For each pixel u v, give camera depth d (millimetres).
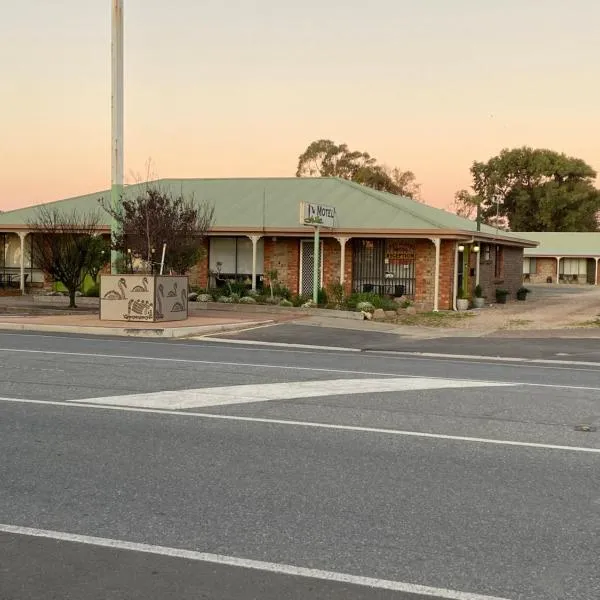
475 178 82500
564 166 77000
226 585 3889
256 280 28484
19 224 29109
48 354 12523
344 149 62125
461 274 28250
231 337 16938
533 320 23109
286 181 31609
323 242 27891
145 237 22328
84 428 7211
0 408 8055
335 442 6762
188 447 6566
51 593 3793
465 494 5348
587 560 4227
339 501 5184
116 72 21641
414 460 6211
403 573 4039
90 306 24766
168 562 4168
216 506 5074
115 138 21984
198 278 28922
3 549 4340
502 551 4340
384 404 8500
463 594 3801
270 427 7305
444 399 8867
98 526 4703
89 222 27016
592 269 57094
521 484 5582
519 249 36844
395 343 16781
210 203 29719
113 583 3908
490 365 13055
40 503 5121
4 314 21016
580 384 10430
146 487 5469
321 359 13109
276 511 4984
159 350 13719
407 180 62219
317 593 3803
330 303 24500
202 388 9406
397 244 27172
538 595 3797
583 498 5273
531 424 7555
